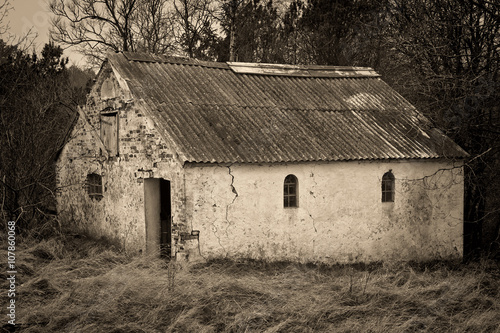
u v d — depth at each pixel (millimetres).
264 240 13195
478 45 16047
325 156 13617
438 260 15336
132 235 14078
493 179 17109
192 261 12250
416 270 14242
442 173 15398
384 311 10188
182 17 26234
